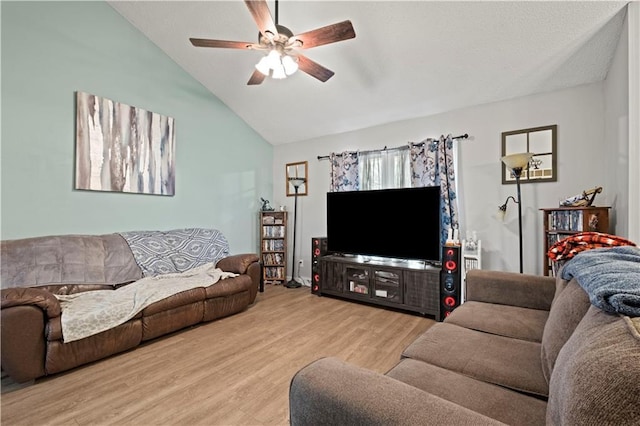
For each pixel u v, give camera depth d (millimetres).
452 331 1622
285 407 1689
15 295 1853
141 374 2029
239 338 2617
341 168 4281
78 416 1609
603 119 2717
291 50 2344
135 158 3369
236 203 4598
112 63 3219
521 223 2824
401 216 3510
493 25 2467
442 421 622
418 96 3424
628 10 2025
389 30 2725
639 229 1917
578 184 2832
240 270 3391
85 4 3021
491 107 3305
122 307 2289
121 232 3248
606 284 854
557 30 2377
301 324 2959
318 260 4055
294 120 4422
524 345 1454
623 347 570
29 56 2670
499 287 2092
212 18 3113
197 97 4062
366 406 694
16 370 1837
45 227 2750
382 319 3109
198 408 1678
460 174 3480
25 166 2645
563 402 610
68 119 2893
